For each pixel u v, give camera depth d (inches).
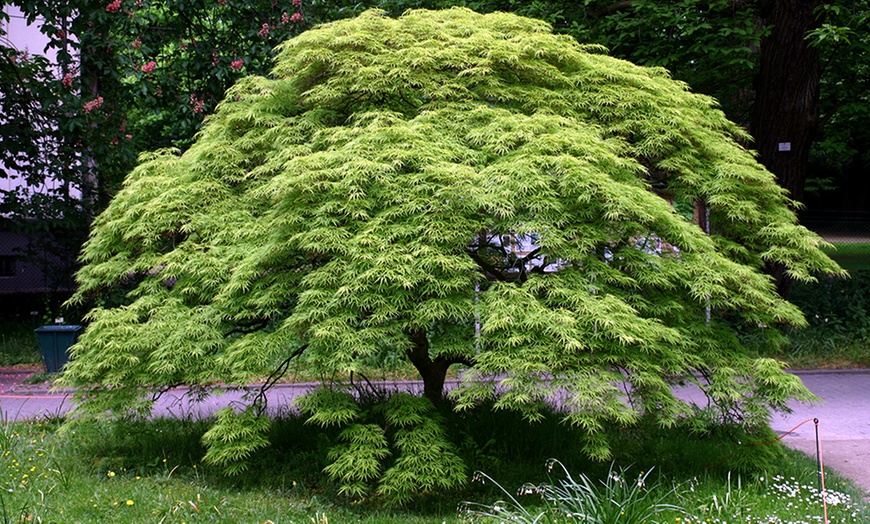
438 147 195.9
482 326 182.1
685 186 222.2
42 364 409.7
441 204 185.3
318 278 183.8
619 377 177.9
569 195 190.2
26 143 421.4
